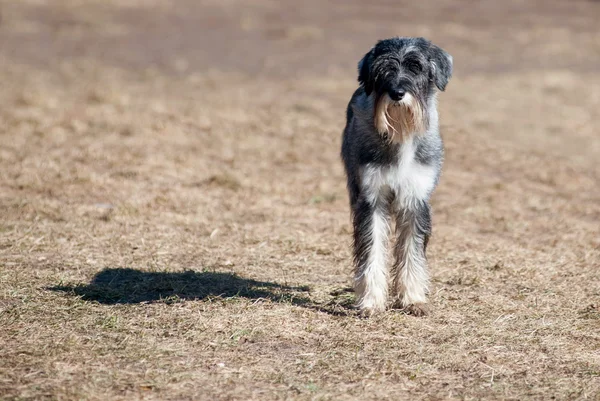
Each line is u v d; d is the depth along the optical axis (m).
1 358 7.85
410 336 8.86
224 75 29.30
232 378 7.64
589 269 11.76
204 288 10.37
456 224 14.60
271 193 16.11
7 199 14.27
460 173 18.59
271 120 22.39
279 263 11.70
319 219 14.41
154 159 17.86
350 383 7.62
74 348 8.17
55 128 19.95
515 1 52.41
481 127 23.16
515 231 14.25
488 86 28.88
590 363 8.24
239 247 12.41
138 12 42.41
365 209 9.44
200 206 14.71
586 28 42.81
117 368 7.75
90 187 15.47
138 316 9.20
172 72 29.66
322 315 9.44
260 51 34.19
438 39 37.88
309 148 19.98
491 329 9.12
